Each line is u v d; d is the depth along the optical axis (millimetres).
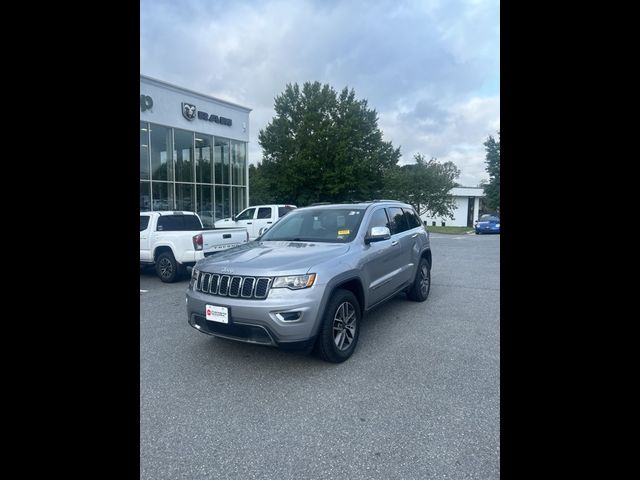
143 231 8891
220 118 20266
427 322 5395
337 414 2951
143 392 3322
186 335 4898
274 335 3428
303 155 28094
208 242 8711
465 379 3539
